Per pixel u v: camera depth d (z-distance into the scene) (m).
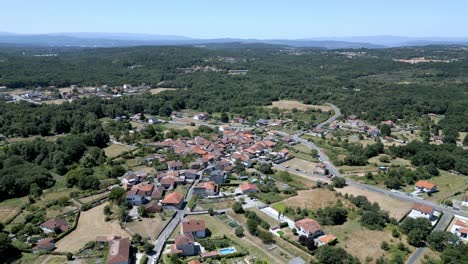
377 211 146.25
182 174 186.50
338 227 138.12
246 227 135.00
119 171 187.50
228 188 174.00
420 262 115.69
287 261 114.69
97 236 127.19
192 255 117.12
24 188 163.50
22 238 123.56
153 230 131.88
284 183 182.38
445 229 139.25
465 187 179.75
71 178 173.38
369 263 115.06
